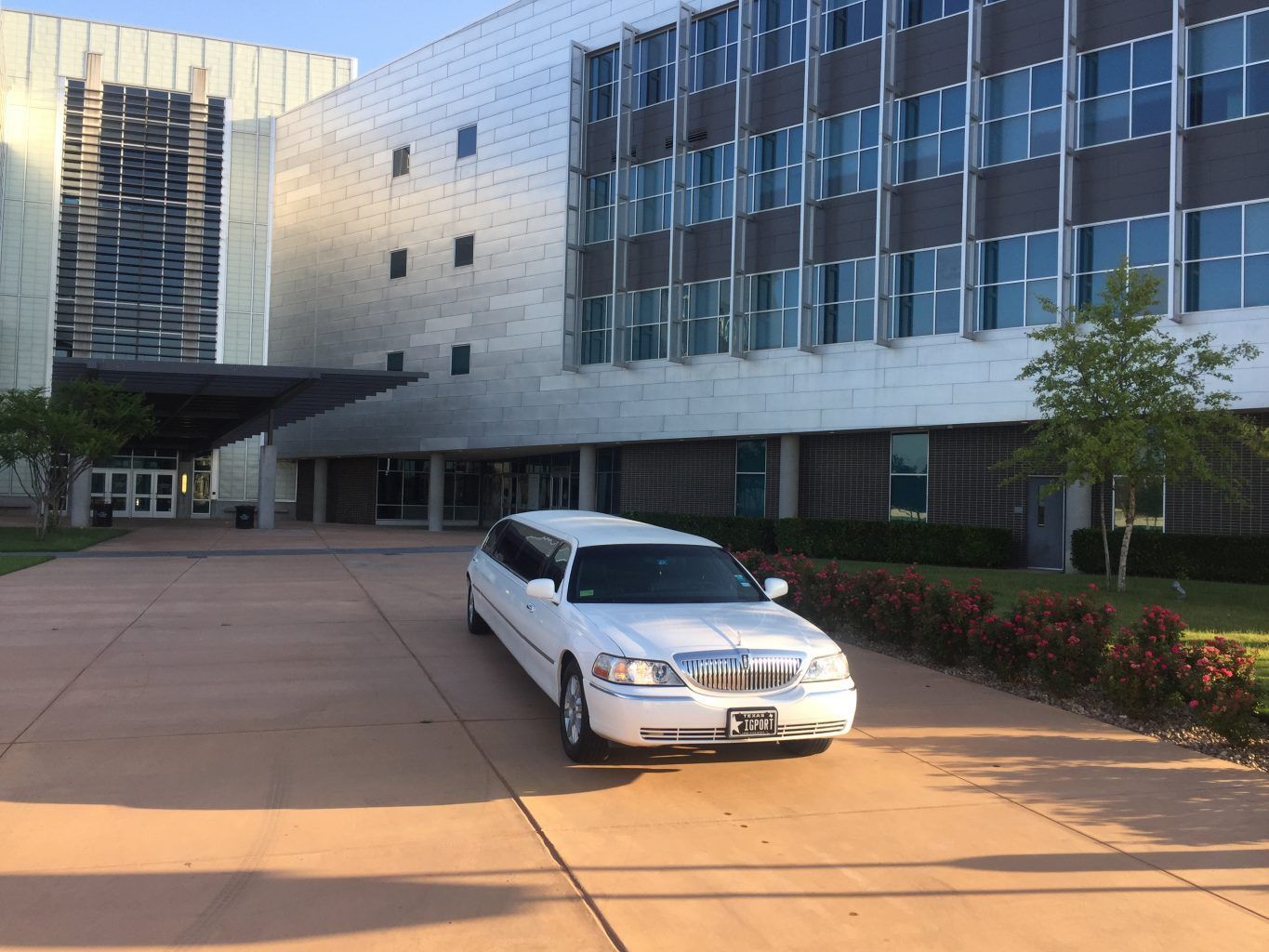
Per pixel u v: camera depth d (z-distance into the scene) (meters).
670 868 4.77
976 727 7.64
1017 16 22.23
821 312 25.42
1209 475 14.80
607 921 4.20
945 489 23.31
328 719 7.53
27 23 46.50
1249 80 19.12
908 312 23.75
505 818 5.44
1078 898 4.50
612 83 31.59
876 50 24.66
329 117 42.69
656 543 8.02
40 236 46.12
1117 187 20.67
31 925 4.06
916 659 10.44
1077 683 8.59
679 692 6.06
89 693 8.26
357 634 11.41
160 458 47.56
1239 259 19.06
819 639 6.62
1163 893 4.56
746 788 6.04
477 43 35.91
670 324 28.55
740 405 26.92
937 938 4.11
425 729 7.28
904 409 23.52
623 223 30.36
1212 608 13.91
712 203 28.25
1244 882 4.69
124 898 4.33
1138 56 20.52
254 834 5.13
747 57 27.17
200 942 3.95
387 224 39.44
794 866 4.82
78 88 46.91
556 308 32.38
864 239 24.69
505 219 34.47
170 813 5.43
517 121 34.28
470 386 35.22
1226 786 6.21
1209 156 19.50
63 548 23.19
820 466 25.78
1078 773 6.46
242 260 48.72
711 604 7.27
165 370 27.33
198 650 10.30
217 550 23.67
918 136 23.83
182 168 48.12
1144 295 15.51
